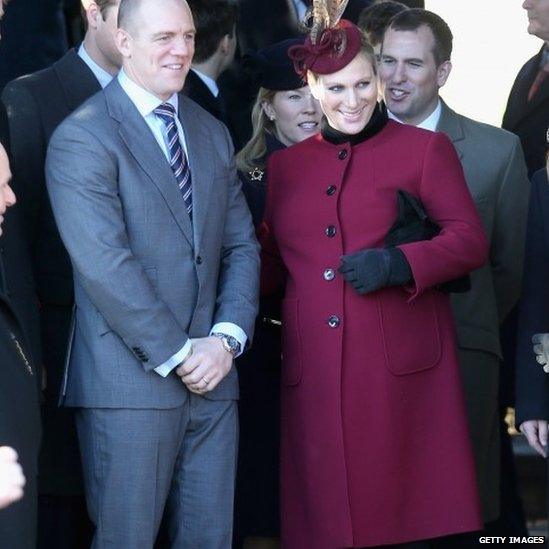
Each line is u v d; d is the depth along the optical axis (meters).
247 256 19.83
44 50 25.83
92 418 18.83
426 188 19.52
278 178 20.41
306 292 19.78
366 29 24.12
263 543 22.41
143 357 18.56
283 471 20.25
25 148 20.42
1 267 17.98
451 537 24.36
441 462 19.45
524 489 29.19
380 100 19.95
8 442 16.92
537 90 25.38
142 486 18.70
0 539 16.70
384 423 19.31
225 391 19.33
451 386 19.59
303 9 27.00
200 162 19.38
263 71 22.52
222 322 19.23
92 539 20.31
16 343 17.59
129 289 18.45
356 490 19.34
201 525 19.22
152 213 18.86
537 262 20.59
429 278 19.03
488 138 23.19
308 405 19.70
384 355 19.38
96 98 19.20
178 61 19.02
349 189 19.70
